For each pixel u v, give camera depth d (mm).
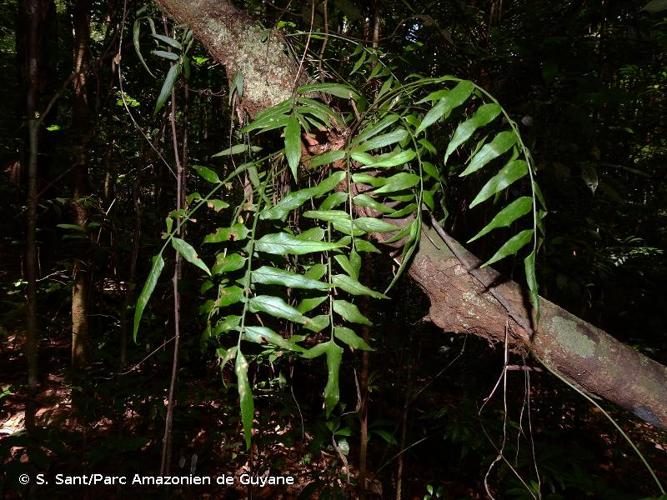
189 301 2125
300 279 685
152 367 2291
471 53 1641
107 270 2699
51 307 3031
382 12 1740
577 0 1591
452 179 1586
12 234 3955
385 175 828
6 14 3949
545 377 2484
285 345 668
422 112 919
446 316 879
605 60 1696
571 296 2324
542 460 1677
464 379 2480
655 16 1483
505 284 830
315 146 851
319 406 2332
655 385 776
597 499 2160
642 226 4324
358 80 1452
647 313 4461
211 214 1947
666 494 725
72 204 1986
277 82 918
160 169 1945
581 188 2014
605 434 2928
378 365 2348
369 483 1856
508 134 674
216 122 2131
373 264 1656
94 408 1734
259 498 2057
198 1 941
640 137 2820
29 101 1111
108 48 1299
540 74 1600
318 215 724
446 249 852
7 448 1237
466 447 1740
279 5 1417
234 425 2100
